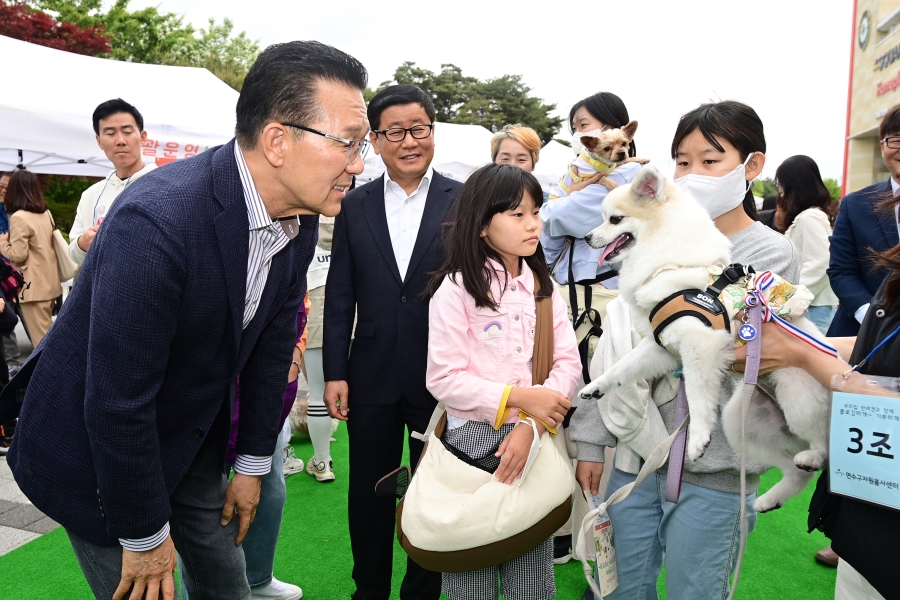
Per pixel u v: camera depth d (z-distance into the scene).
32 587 2.73
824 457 1.65
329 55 1.41
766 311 1.60
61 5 22.30
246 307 1.59
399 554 3.23
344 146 1.40
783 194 4.55
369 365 2.45
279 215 1.52
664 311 1.73
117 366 1.28
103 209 4.00
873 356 1.32
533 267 2.02
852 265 3.29
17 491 3.78
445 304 1.92
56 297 6.16
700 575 1.75
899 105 3.08
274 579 2.70
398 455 2.51
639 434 1.88
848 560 1.30
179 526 1.73
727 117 1.87
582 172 2.89
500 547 1.68
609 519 1.95
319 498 3.78
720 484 1.76
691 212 1.84
